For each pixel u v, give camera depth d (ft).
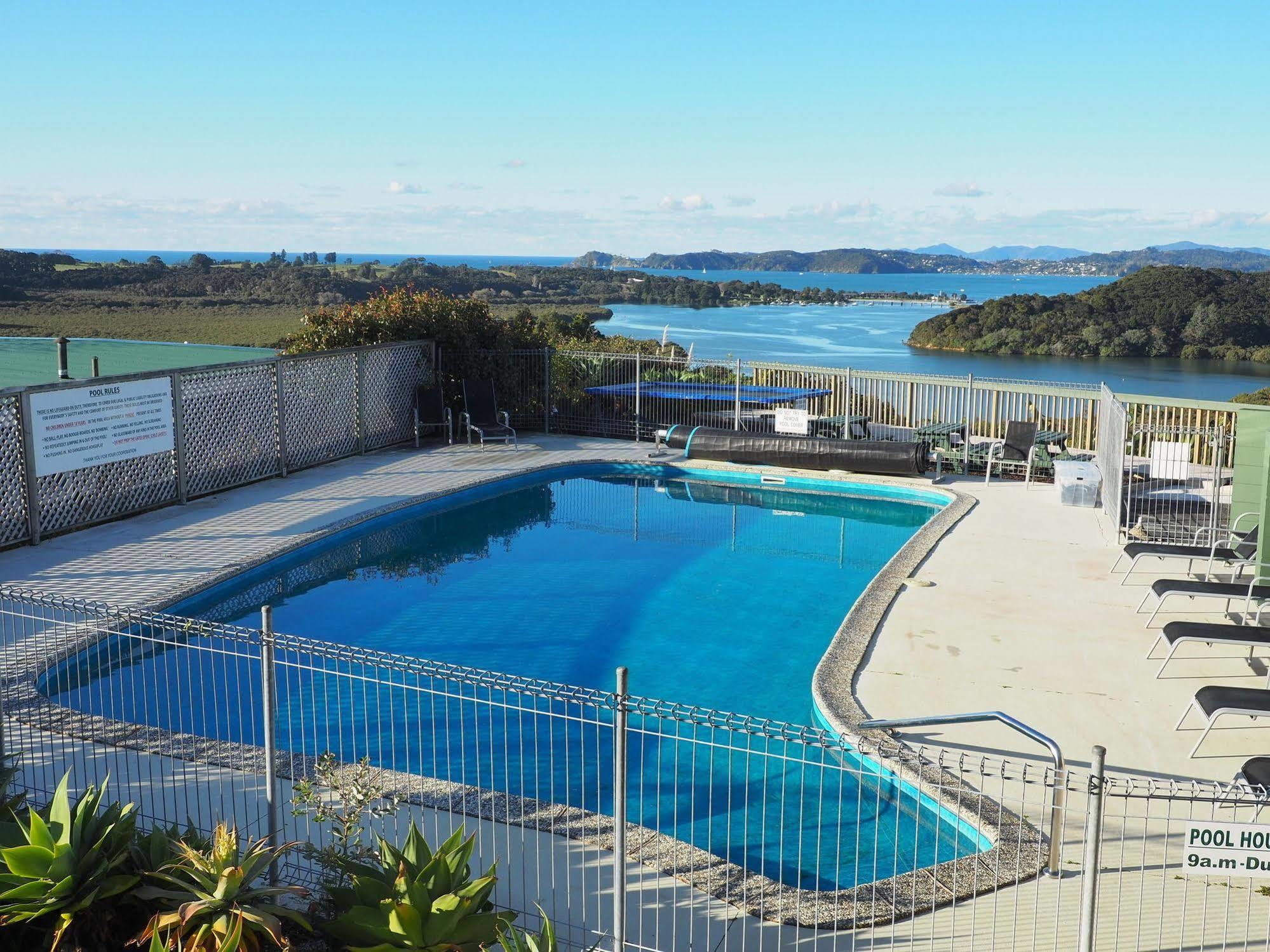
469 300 67.05
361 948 14.87
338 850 18.19
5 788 19.11
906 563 39.06
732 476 57.72
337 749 25.21
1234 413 50.80
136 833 17.11
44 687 27.71
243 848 18.54
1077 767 23.04
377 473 54.24
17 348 67.97
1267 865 13.17
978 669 28.94
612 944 16.24
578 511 51.57
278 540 41.11
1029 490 52.31
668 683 30.30
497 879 17.65
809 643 33.55
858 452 55.52
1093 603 34.73
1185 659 29.73
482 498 52.75
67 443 40.96
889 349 220.64
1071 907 17.42
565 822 20.26
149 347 66.33
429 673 17.48
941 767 16.08
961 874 18.42
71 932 15.15
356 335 60.34
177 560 38.34
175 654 31.81
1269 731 24.99
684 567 42.24
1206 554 35.32
